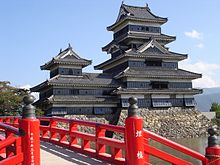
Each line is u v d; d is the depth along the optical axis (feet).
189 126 202.28
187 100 208.23
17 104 173.78
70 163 27.68
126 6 220.02
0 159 28.22
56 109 179.52
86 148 33.17
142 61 199.41
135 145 20.15
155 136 20.86
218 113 234.38
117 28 225.56
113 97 192.65
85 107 186.70
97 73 201.36
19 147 18.86
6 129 22.35
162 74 196.34
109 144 27.17
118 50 214.07
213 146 20.95
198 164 67.31
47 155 32.55
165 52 204.85
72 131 36.42
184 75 200.75
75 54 190.19
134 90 188.34
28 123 18.71
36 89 195.42
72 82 181.47
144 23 215.31
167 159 21.18
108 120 190.70
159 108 199.21
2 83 185.37
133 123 20.31
